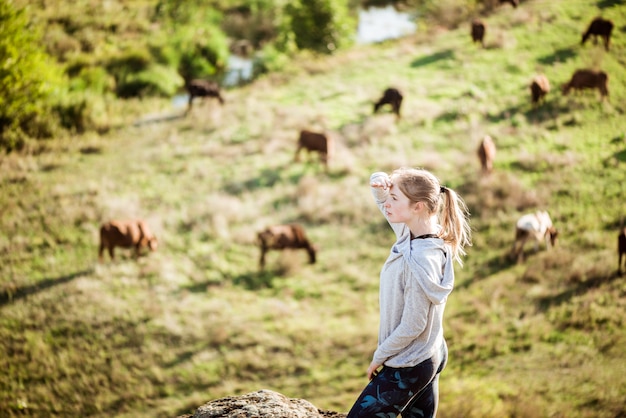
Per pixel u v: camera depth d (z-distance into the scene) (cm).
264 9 3572
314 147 2053
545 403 1170
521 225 1591
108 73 2897
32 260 1672
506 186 1869
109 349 1403
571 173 1931
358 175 2003
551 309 1449
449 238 258
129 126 2442
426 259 243
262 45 3384
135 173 2069
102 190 1962
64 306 1516
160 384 1318
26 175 2044
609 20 2602
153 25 3347
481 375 1277
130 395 1290
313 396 1266
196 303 1535
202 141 2266
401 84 2567
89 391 1300
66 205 1886
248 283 1608
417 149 2116
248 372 1345
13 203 1889
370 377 268
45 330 1450
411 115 2319
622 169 1928
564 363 1290
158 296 1552
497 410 1119
